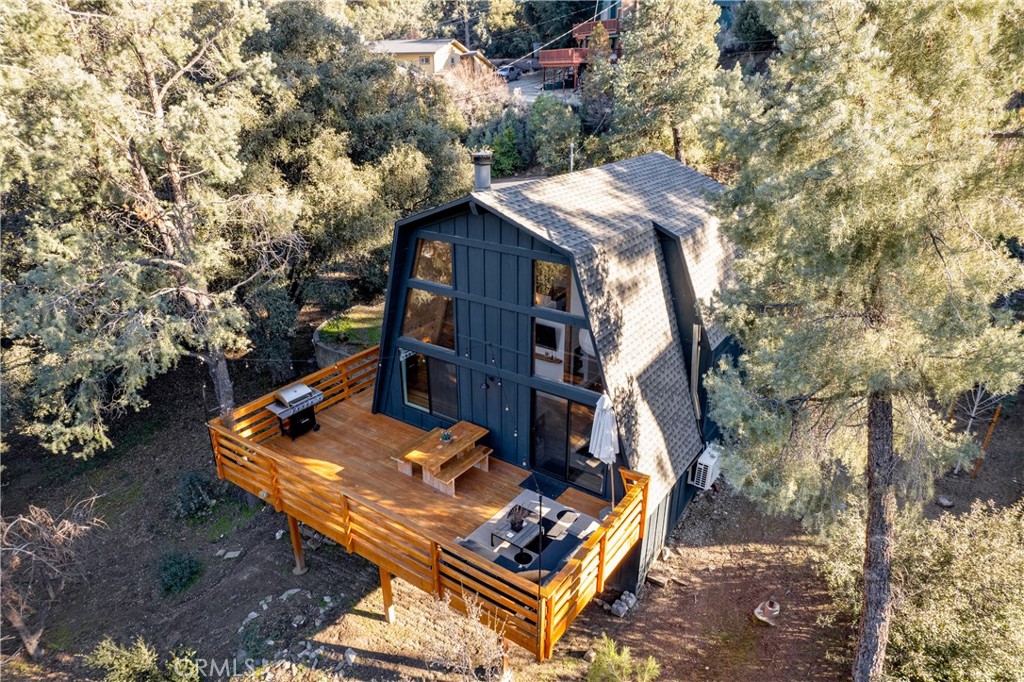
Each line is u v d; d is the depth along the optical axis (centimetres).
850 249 818
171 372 2288
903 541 1109
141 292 1419
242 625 1249
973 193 773
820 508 1017
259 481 1280
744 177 903
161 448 1922
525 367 1213
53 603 1371
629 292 1181
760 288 962
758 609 1174
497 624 955
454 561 982
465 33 6538
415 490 1230
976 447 810
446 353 1334
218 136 1414
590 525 1094
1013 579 1002
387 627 1209
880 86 776
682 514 1431
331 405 1564
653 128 2697
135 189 1494
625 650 1029
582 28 5016
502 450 1323
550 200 1265
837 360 824
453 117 3219
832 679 1055
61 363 1418
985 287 797
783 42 816
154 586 1395
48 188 1410
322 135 2069
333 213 1984
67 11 1310
